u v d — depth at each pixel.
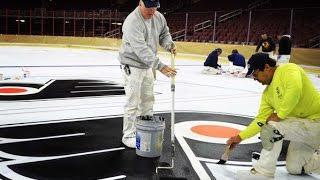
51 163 3.78
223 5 28.89
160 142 4.10
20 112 5.95
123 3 35.66
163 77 11.29
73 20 34.09
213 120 5.98
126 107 4.37
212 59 12.64
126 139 4.41
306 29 20.08
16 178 3.38
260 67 3.47
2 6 35.28
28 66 12.91
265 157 3.43
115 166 3.79
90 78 10.45
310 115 3.54
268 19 22.70
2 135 4.66
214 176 3.64
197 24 26.00
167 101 7.39
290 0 24.88
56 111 6.13
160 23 4.34
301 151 3.68
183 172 3.71
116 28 32.12
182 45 22.19
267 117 3.63
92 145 4.41
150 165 3.86
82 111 6.21
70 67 13.24
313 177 3.73
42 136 4.69
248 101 7.87
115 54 21.84
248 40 20.66
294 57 16.55
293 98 3.28
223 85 10.14
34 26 33.78
